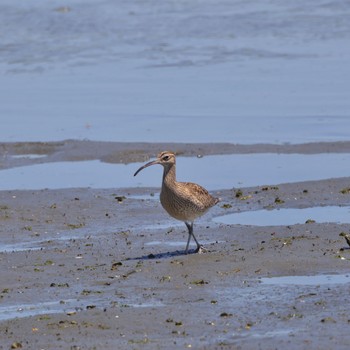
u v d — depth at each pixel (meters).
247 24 41.00
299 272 14.23
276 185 19.94
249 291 13.47
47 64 34.19
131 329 12.13
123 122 26.08
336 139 23.86
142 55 35.50
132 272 14.50
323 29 39.62
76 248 16.16
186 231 17.09
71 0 45.50
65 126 25.78
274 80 30.88
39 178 21.25
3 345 11.68
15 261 15.37
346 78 30.83
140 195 19.75
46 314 12.77
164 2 46.16
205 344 11.57
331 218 17.61
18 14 42.31
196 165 21.92
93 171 21.77
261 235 16.58
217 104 27.89
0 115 27.14
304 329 11.95
